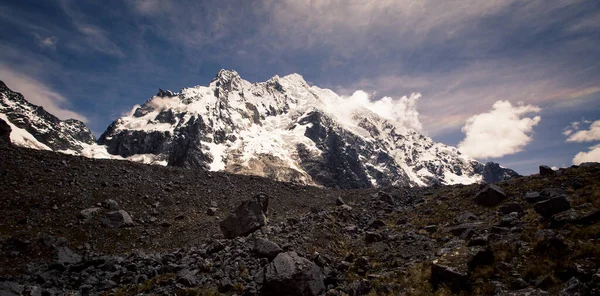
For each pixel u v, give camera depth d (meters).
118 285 17.94
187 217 35.41
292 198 47.41
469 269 14.84
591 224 16.02
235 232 27.17
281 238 24.08
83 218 29.34
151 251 27.03
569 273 12.45
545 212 19.77
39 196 30.77
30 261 22.05
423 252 20.42
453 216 28.09
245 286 16.67
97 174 39.25
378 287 16.20
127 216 31.30
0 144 39.75
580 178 26.30
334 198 47.94
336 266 20.31
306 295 15.85
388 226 30.11
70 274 20.30
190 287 16.72
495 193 28.36
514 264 14.49
